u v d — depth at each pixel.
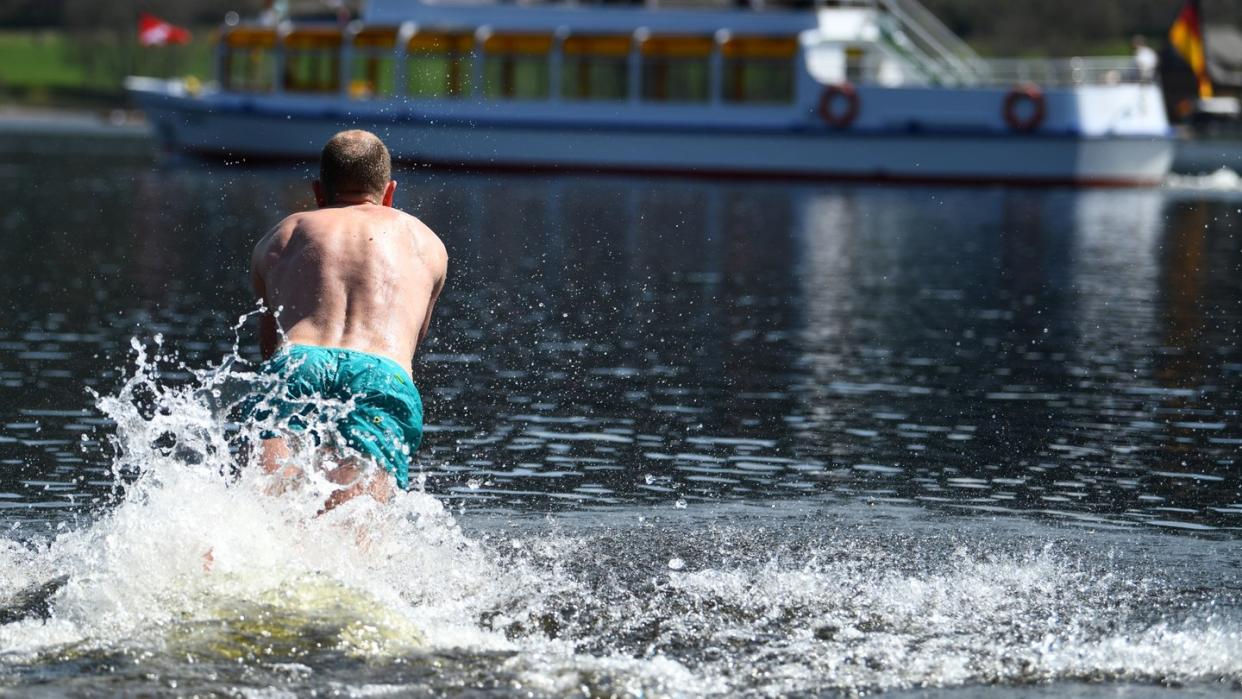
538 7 62.22
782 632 6.09
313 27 63.34
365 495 6.67
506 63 61.75
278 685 5.10
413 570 6.77
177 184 47.72
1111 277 25.23
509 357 15.09
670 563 7.24
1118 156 57.06
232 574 6.09
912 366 14.99
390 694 5.06
